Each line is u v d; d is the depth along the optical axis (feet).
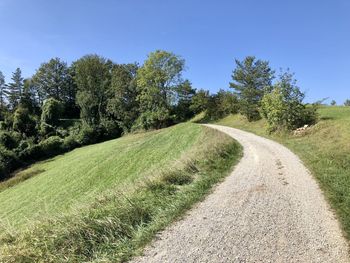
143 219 34.40
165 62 253.65
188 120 267.80
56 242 29.50
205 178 51.16
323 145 78.23
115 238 30.53
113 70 314.96
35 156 224.74
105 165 127.24
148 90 252.21
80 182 115.14
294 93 116.47
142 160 119.65
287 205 38.32
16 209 104.94
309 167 58.13
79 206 40.96
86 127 264.72
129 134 255.70
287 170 56.90
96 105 306.14
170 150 123.75
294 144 89.92
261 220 34.01
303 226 31.96
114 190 50.34
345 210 35.09
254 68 189.26
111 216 33.63
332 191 41.75
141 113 264.11
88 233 30.25
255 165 62.85
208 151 72.64
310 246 27.84
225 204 39.50
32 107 389.19
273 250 27.40
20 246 29.73
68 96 400.88
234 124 199.00
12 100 393.91
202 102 258.57
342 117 111.24
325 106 159.43
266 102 121.19
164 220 34.24
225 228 32.27
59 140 241.96
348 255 26.12
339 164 55.93
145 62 254.27
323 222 32.73
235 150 82.12
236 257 26.53
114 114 276.00
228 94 234.79
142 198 41.19
